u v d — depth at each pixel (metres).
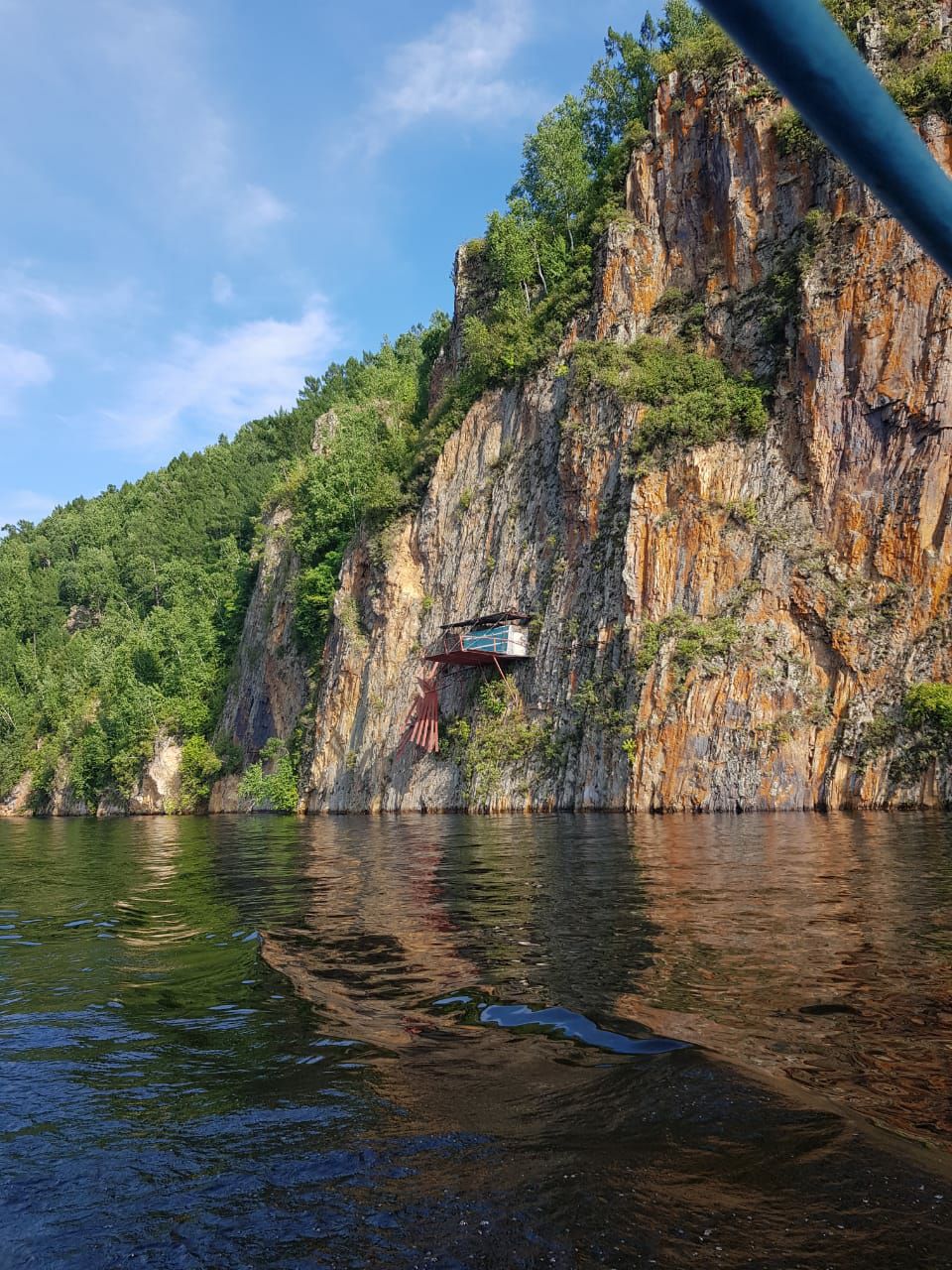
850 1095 5.12
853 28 45.06
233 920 12.76
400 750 57.03
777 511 41.31
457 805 51.06
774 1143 4.25
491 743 49.94
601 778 43.47
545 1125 4.70
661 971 8.41
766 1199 3.67
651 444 45.94
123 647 103.56
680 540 43.50
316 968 9.23
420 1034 6.77
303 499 85.12
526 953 9.52
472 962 9.20
